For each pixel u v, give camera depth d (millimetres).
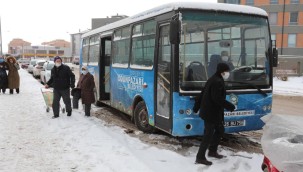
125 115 12039
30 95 17281
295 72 36031
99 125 10031
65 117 11203
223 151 7406
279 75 33344
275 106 15773
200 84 7285
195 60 7289
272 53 8016
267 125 5309
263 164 5324
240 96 7457
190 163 6562
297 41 54812
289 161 4500
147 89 8656
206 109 6348
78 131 9148
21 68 57500
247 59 7703
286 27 55188
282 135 4977
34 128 9492
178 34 6898
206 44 7395
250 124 7621
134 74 9531
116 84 11125
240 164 6555
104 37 12555
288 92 21891
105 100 13203
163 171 6109
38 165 6434
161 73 7895
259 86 7707
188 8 7301
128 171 6078
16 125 9867
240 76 7562
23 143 7938
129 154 7059
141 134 8969
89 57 14852
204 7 7422
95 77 13727
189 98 7164
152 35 8461
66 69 11133
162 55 7910
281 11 55250
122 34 10672
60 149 7457
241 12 7719
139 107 9305
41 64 32062
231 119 7406
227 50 7559
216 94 6195
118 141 8117
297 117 5367
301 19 54344
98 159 6746
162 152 7258
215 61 7445
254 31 7832
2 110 12461
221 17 7535
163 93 7797
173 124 7227
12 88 17922
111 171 6082
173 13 7379
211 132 6445
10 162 6609
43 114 11727
